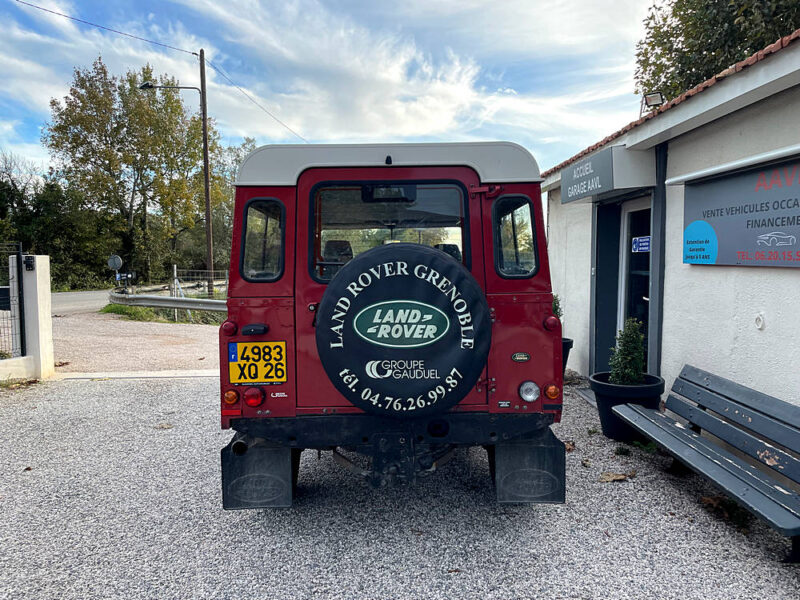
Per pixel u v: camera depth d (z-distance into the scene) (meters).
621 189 5.64
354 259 2.89
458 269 2.87
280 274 3.20
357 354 2.88
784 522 2.61
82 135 35.91
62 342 11.23
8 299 7.63
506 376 3.20
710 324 4.62
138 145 36.06
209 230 21.67
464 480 4.17
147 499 3.88
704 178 4.59
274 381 3.20
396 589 2.75
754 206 3.95
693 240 4.77
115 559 3.07
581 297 7.60
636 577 2.82
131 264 39.84
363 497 3.88
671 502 3.69
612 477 4.07
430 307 2.85
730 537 3.22
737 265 4.18
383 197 3.26
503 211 3.25
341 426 3.17
